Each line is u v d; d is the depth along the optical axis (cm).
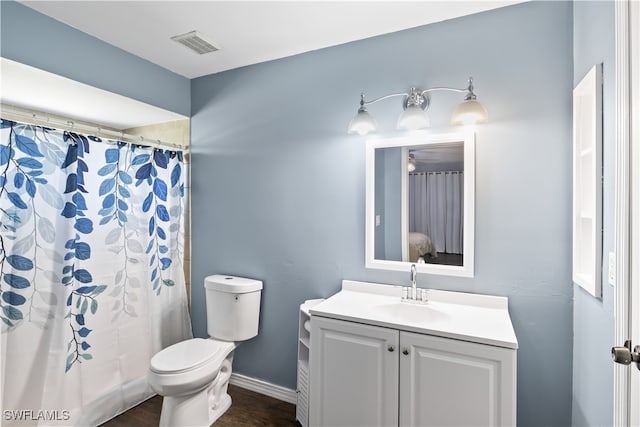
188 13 193
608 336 127
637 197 100
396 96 210
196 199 283
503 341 140
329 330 176
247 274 261
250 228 259
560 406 176
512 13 184
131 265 243
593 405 143
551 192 176
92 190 218
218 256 273
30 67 189
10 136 182
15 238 185
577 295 166
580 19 161
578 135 162
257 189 256
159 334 264
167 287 272
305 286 239
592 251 141
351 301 196
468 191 190
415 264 204
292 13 192
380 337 163
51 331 198
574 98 164
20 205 186
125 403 235
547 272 177
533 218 179
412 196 205
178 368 193
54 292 199
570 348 173
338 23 202
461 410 148
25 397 189
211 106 276
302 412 211
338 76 228
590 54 146
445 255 197
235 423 217
